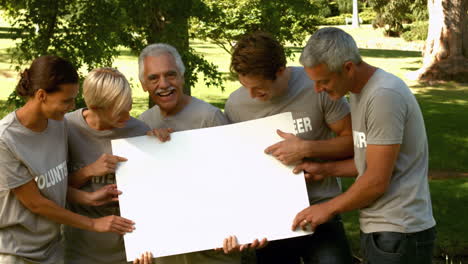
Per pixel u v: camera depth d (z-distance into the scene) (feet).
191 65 20.16
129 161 9.45
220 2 22.30
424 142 8.68
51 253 9.11
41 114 8.46
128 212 9.30
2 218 8.51
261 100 9.44
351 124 9.62
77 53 19.52
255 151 9.46
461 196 20.99
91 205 9.32
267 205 9.36
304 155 9.27
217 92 45.80
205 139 9.52
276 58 9.00
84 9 19.48
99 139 9.69
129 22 19.30
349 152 9.57
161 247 9.22
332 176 9.48
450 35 60.03
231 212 9.34
